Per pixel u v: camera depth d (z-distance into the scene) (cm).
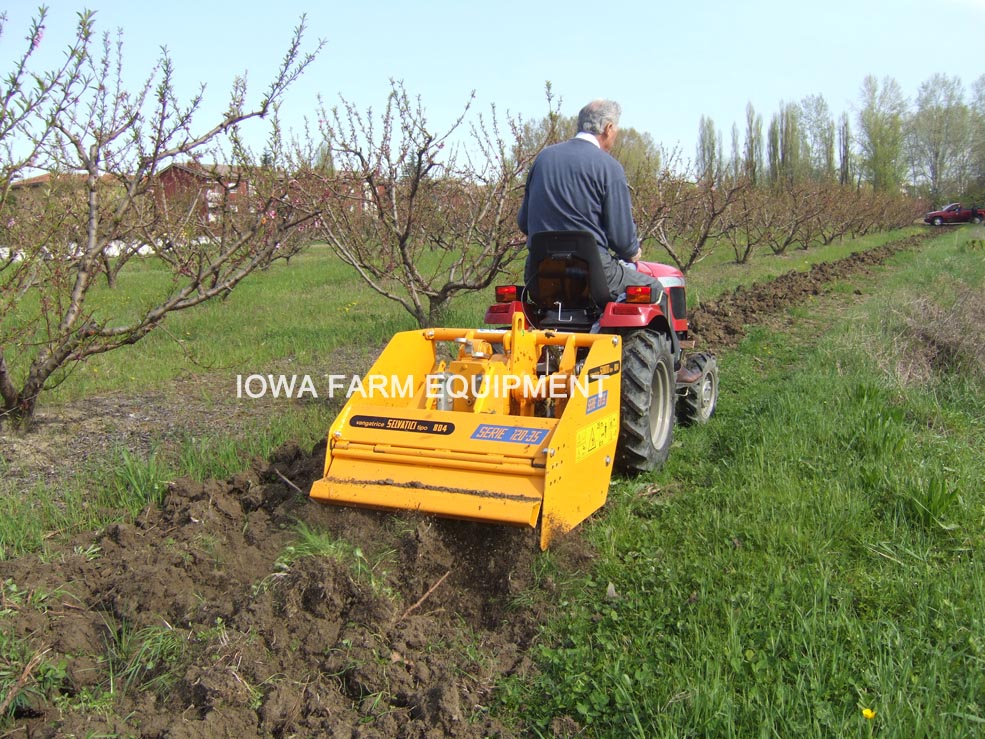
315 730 298
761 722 281
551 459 386
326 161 872
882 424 563
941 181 7181
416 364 489
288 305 1395
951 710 288
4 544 441
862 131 6862
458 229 1235
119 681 326
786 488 476
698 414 630
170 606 369
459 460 402
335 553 382
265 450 576
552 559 387
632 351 505
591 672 322
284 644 342
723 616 349
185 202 1039
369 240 1249
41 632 346
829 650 323
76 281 632
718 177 1816
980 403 691
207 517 453
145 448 609
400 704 316
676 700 295
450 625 367
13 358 869
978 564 388
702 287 1603
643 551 413
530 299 555
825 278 1733
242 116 650
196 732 290
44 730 290
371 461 420
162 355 946
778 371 844
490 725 301
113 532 446
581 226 513
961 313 884
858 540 422
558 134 923
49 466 581
